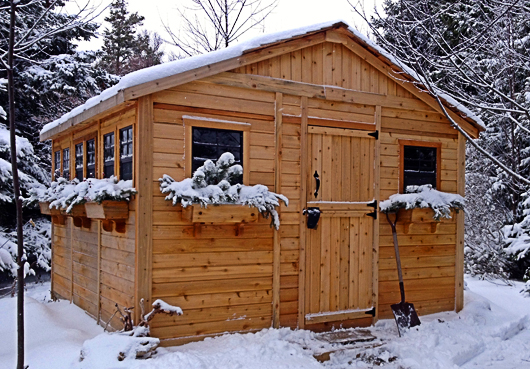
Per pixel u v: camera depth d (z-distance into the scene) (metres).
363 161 6.34
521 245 9.91
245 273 5.43
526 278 9.55
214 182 5.12
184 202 4.72
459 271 7.08
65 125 6.94
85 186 5.44
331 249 6.07
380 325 6.27
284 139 5.77
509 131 12.20
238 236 5.40
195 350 4.80
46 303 7.76
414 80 6.49
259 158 5.58
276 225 5.35
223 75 5.36
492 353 5.77
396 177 6.59
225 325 5.29
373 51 6.32
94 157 6.51
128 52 20.52
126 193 4.90
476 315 6.84
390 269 6.51
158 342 4.48
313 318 5.86
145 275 4.83
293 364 4.62
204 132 5.27
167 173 4.99
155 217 4.92
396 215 6.51
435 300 6.89
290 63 5.84
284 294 5.71
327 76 6.11
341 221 6.16
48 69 11.91
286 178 5.77
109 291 5.64
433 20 5.31
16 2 3.47
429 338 5.73
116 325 5.34
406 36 5.26
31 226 11.36
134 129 5.02
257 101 5.60
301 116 5.89
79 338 5.35
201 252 5.16
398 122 6.64
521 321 6.98
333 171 6.12
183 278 5.05
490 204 12.42
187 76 5.03
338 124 6.16
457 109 6.89
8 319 6.00
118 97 4.81
